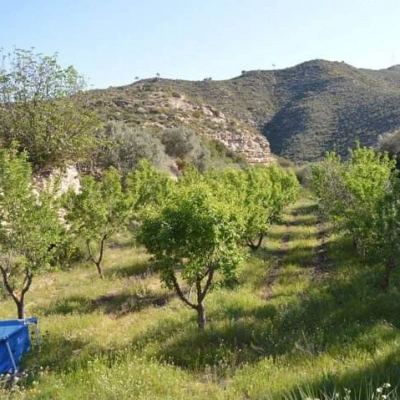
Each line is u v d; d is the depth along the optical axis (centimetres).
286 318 1029
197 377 787
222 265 978
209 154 5384
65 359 900
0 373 835
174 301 1288
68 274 1719
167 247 967
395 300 1057
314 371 683
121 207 1661
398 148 3841
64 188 2445
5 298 1427
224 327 991
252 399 638
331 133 8231
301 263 1695
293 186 3228
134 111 7562
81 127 2608
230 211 1005
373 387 570
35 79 2523
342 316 1006
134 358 850
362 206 1359
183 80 12562
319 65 12256
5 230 1052
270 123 10088
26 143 2442
